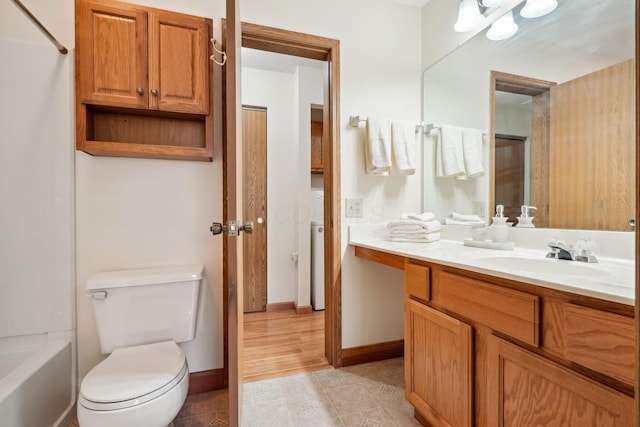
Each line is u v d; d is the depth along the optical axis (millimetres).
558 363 711
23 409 1038
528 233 1347
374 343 1913
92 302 1271
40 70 1345
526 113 1360
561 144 1220
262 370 1775
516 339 825
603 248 1070
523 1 1370
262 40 1705
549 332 729
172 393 1001
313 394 1529
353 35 1858
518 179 1400
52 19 1366
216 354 1603
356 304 1873
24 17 1327
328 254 1864
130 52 1298
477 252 1306
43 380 1157
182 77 1369
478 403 951
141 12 1311
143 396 934
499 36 1488
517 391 815
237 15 1195
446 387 1073
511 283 833
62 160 1370
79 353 1390
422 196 2025
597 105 1100
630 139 1009
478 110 1609
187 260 1560
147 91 1318
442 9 1851
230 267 1060
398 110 1973
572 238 1171
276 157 2861
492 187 1540
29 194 1335
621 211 1030
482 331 932
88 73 1252
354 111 1866
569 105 1190
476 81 1617
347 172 1858
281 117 2867
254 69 2785
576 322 664
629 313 572
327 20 1794
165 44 1344
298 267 2789
